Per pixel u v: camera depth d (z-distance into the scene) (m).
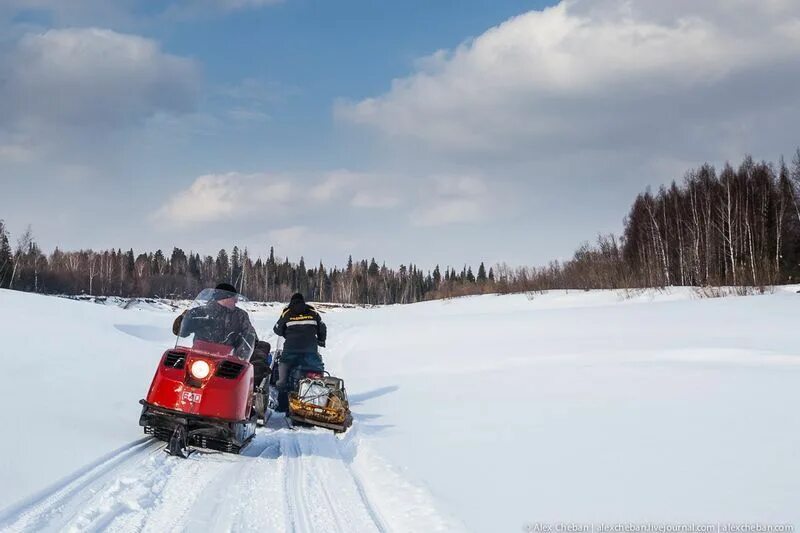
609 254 63.06
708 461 5.69
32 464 5.22
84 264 97.50
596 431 7.13
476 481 5.42
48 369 9.96
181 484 5.34
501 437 7.12
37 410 7.21
